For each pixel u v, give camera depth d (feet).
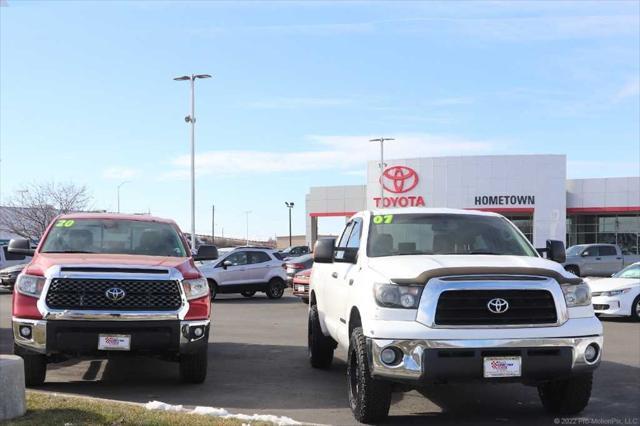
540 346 18.49
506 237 23.77
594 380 27.12
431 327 18.33
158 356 25.31
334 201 181.68
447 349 18.17
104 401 20.99
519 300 18.81
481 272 18.89
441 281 18.67
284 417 19.88
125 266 23.75
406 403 23.35
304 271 65.36
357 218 26.45
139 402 22.84
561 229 156.04
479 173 157.89
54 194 171.73
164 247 28.14
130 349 23.15
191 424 17.99
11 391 18.20
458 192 158.71
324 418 20.85
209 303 25.18
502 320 18.60
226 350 35.35
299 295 65.00
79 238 27.76
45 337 22.71
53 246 27.30
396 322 18.58
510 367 18.35
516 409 22.41
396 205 163.12
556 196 156.35
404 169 162.50
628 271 55.67
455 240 23.24
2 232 172.76
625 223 159.53
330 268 27.14
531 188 156.46
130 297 23.44
